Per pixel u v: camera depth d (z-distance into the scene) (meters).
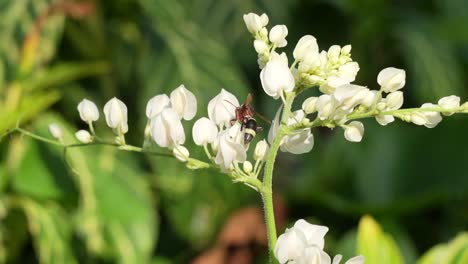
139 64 0.64
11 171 0.59
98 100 0.65
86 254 0.60
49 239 0.59
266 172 0.34
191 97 0.35
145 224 0.59
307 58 0.34
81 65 0.61
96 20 0.63
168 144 0.34
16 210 0.60
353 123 0.34
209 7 0.67
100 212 0.58
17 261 0.65
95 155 0.60
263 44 0.34
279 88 0.33
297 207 0.74
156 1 0.63
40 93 0.61
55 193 0.59
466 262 0.47
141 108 0.61
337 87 0.33
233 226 0.65
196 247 0.67
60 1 0.60
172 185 0.63
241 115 0.35
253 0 0.68
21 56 0.58
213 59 0.64
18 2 0.60
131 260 0.59
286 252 0.32
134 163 0.62
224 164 0.34
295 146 0.35
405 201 0.71
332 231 0.73
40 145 0.59
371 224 0.47
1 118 0.55
